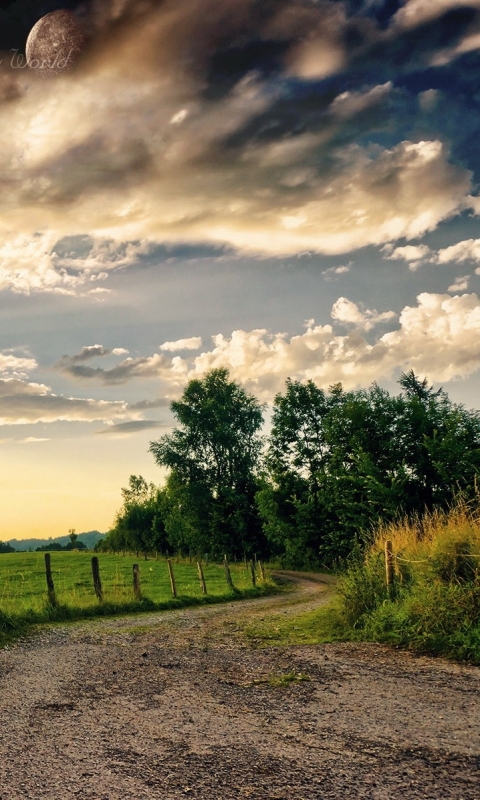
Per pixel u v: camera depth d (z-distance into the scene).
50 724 5.77
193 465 57.59
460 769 4.19
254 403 60.03
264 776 4.23
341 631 10.52
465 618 8.58
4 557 75.25
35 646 11.40
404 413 42.91
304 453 51.03
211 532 57.72
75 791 4.09
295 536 48.09
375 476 40.75
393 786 3.96
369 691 6.44
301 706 6.00
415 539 12.08
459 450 38.81
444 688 6.41
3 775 4.43
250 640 10.75
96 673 8.30
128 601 18.45
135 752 4.85
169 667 8.51
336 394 52.06
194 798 3.92
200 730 5.36
